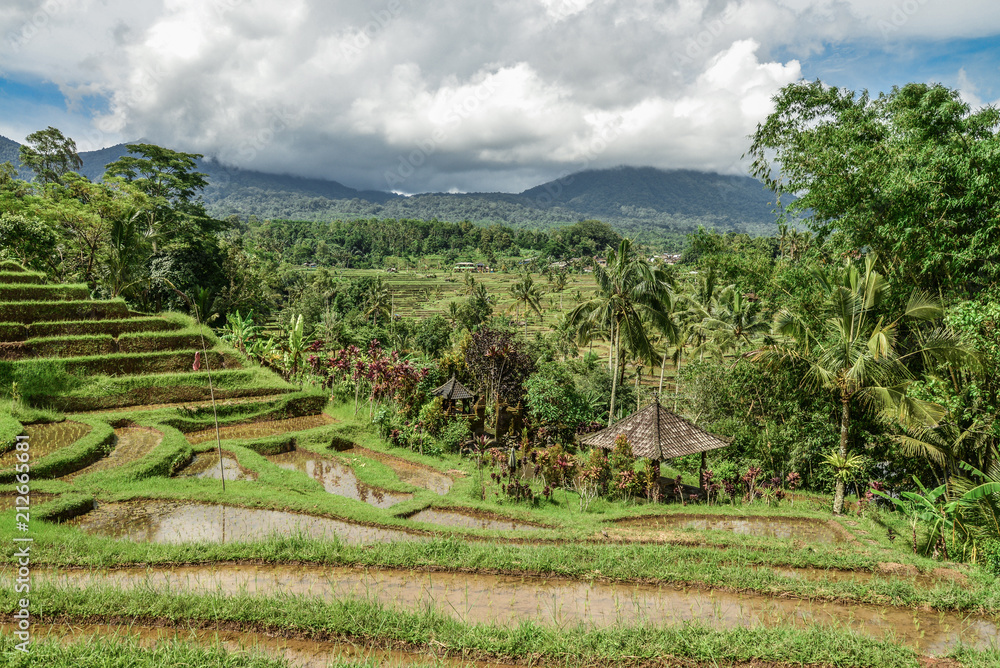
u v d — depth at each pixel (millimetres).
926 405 15727
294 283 108000
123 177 42406
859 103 22125
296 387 27203
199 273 46031
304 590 10211
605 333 29906
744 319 32656
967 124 18406
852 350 17156
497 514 15945
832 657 8039
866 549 13195
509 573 11195
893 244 18453
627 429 19562
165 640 7945
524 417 26344
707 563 11711
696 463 22859
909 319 18359
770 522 16625
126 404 23594
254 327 35000
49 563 10617
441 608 9672
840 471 17469
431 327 54094
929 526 14664
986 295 15922
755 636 8508
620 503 18188
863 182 18734
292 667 7523
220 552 11305
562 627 8977
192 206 53031
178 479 17016
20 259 35000
